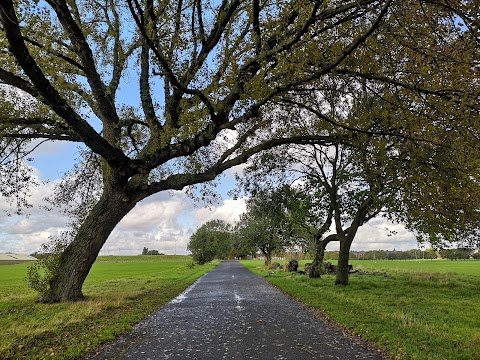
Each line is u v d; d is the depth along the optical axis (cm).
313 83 1504
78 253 1698
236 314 1349
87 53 1374
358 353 797
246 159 1686
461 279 2839
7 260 15700
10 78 1302
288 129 1889
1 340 922
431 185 1230
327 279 2953
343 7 1095
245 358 764
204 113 1285
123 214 1761
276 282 2814
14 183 1789
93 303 1567
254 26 1170
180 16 1415
